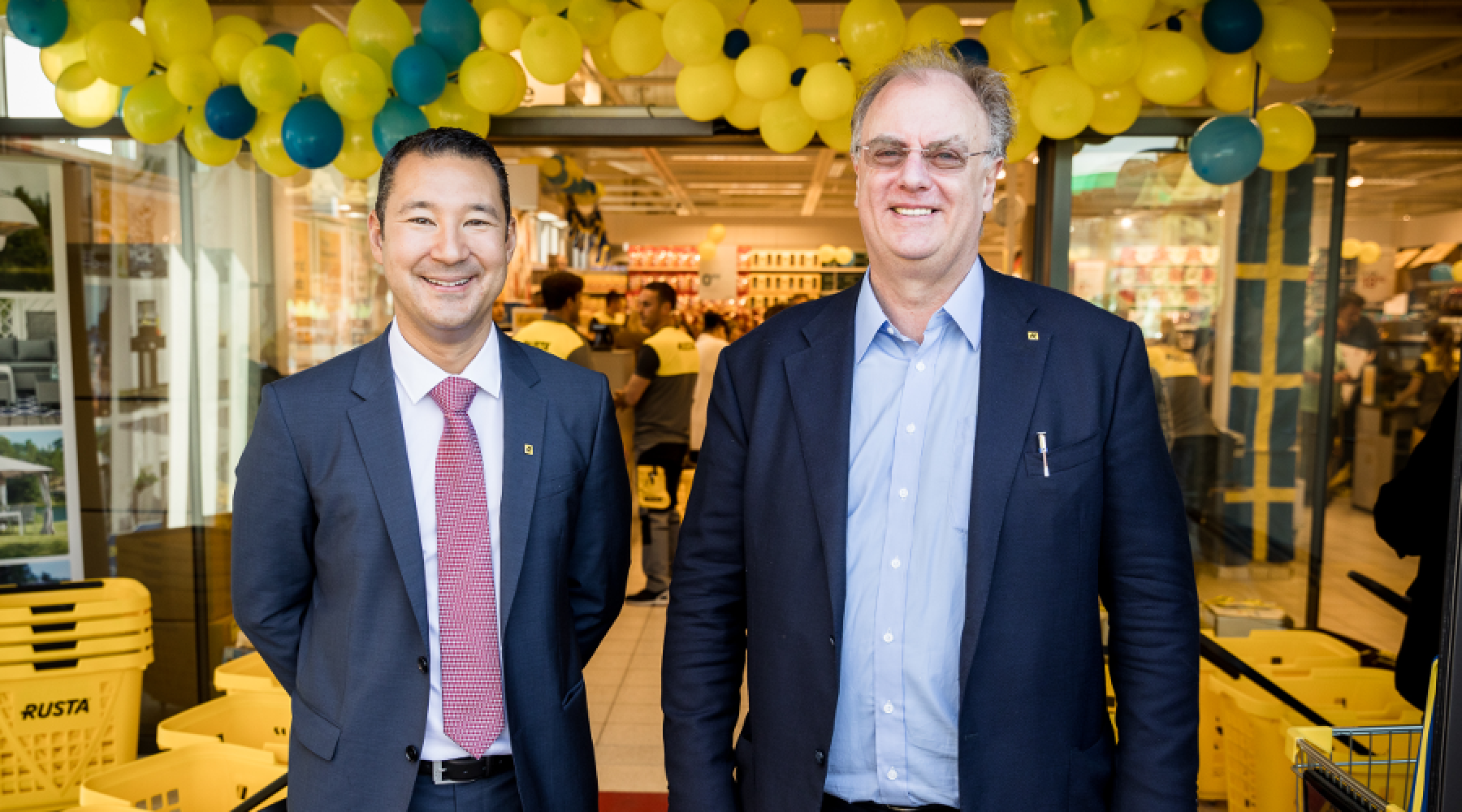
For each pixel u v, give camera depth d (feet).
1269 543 12.57
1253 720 7.69
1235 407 12.34
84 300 11.46
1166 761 3.72
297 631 4.94
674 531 17.06
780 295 52.06
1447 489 6.30
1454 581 3.15
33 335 11.19
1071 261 11.76
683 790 4.27
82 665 8.66
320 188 12.13
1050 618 3.79
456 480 4.68
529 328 14.83
